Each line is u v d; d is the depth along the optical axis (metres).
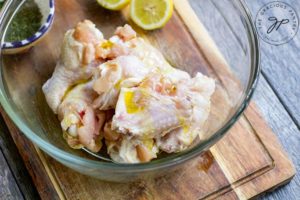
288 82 0.79
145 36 0.77
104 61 0.68
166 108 0.63
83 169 0.63
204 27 0.76
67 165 0.64
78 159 0.60
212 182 0.69
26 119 0.67
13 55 0.70
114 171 0.60
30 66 0.71
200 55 0.75
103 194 0.68
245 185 0.70
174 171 0.69
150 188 0.69
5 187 0.73
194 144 0.66
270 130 0.72
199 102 0.66
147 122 0.62
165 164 0.59
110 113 0.67
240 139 0.71
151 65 0.68
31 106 0.69
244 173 0.70
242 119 0.72
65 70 0.67
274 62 0.80
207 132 0.68
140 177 0.66
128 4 0.77
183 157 0.59
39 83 0.71
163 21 0.76
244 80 0.67
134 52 0.69
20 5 0.71
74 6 0.77
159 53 0.73
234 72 0.71
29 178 0.74
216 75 0.73
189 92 0.65
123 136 0.64
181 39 0.76
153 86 0.64
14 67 0.69
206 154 0.70
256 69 0.63
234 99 0.68
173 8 0.78
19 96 0.68
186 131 0.65
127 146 0.64
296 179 0.74
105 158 0.68
